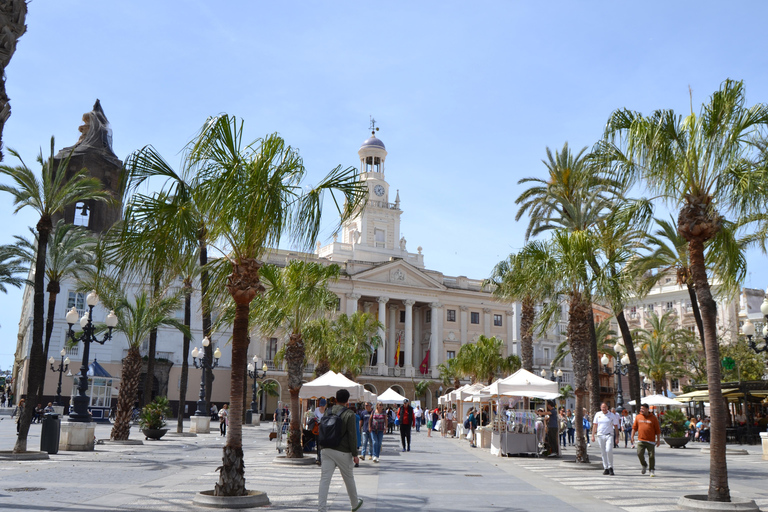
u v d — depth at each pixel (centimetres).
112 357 5544
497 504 1057
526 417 2300
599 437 1661
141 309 2555
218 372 6069
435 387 7356
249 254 1111
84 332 2155
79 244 3241
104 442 2447
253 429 4272
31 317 5575
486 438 2805
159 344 5831
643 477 1577
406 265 7525
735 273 1321
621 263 2088
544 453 2261
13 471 1424
